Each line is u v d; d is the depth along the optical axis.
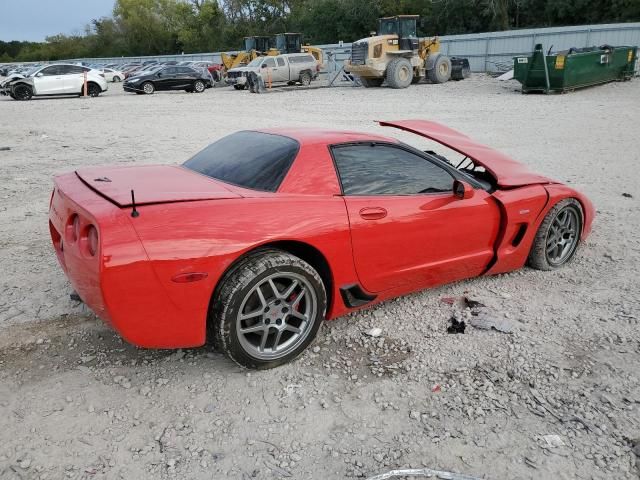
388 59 26.70
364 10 51.03
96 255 2.73
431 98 22.11
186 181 3.44
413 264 3.84
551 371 3.29
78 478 2.45
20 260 5.02
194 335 3.01
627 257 5.14
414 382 3.20
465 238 4.09
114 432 2.75
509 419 2.88
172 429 2.78
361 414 2.92
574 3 41.53
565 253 4.91
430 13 49.19
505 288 4.48
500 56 34.38
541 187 4.54
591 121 15.15
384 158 3.82
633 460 2.60
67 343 3.55
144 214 2.84
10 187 7.97
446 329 3.82
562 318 3.96
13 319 3.85
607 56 22.91
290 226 3.17
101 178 3.46
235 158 3.71
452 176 4.14
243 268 3.03
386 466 2.56
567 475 2.51
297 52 34.19
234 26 71.12
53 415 2.86
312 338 3.40
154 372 3.25
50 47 96.19
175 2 82.12
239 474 2.50
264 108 19.80
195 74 30.17
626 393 3.10
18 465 2.51
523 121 15.34
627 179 8.47
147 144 11.91
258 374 3.25
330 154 3.56
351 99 22.62
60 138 12.88
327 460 2.60
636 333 3.73
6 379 3.15
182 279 2.84
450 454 2.64
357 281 3.57
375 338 3.69
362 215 3.47
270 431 2.78
